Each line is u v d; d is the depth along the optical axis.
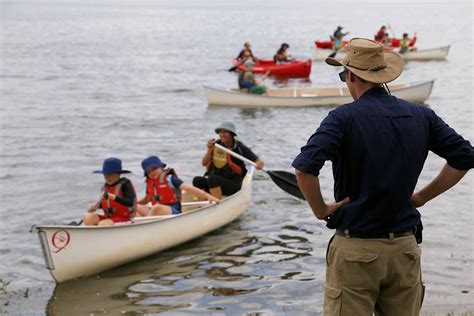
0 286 8.16
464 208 11.18
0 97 26.92
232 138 10.83
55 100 26.11
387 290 3.78
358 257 3.68
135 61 43.50
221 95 24.06
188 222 9.55
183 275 8.42
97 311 7.36
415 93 24.03
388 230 3.68
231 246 9.54
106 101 25.84
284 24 116.00
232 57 46.62
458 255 8.92
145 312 7.30
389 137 3.66
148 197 9.91
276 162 15.45
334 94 24.56
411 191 3.72
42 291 7.97
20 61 43.06
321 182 13.14
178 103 25.22
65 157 16.11
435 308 7.06
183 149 17.05
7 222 10.91
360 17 170.75
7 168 14.93
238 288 7.96
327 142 3.60
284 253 9.23
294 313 7.16
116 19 147.75
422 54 43.19
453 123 20.45
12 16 160.50
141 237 8.83
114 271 8.58
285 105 23.44
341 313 3.73
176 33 82.62
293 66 33.50
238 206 10.77
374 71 3.77
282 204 11.76
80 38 70.62
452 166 3.82
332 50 42.69
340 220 3.75
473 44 60.53
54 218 11.18
